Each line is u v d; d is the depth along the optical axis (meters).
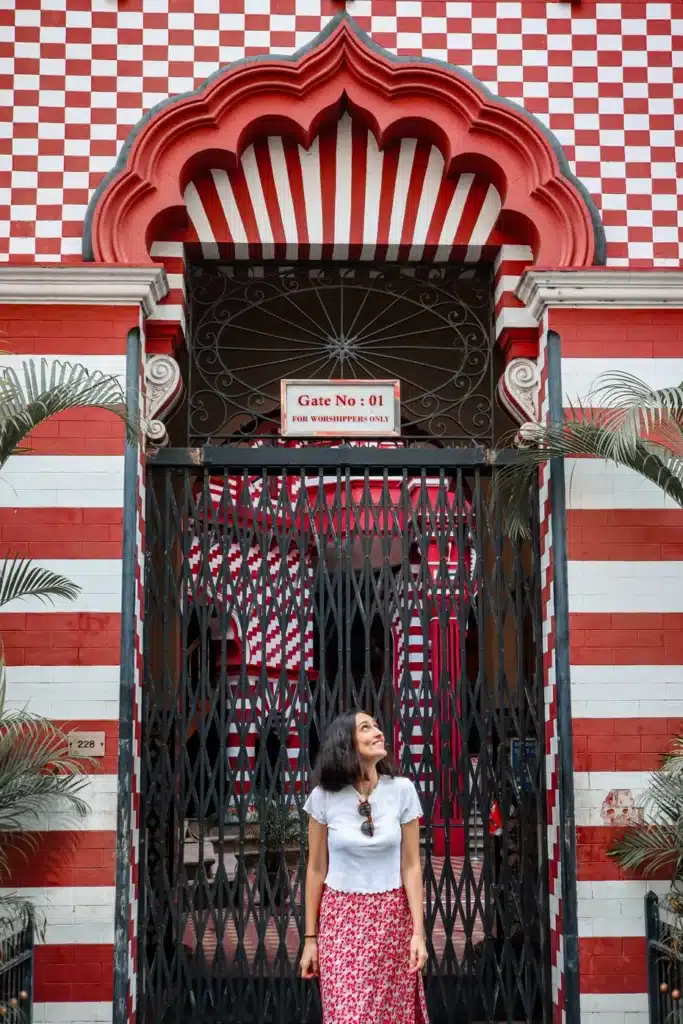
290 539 8.09
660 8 8.22
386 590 8.03
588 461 7.62
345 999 5.19
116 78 7.95
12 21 7.96
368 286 8.57
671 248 7.96
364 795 5.44
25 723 6.98
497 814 9.05
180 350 8.61
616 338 7.68
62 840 7.04
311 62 7.92
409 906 5.43
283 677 7.90
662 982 7.00
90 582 7.28
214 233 8.02
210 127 7.90
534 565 7.97
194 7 8.04
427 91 8.00
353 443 8.95
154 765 7.98
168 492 8.01
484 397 8.47
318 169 8.12
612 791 7.30
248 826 10.57
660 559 7.53
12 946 6.46
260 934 7.67
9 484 7.34
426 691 7.96
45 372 7.20
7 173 7.82
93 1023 6.90
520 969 7.70
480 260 8.34
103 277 7.45
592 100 8.10
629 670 7.41
